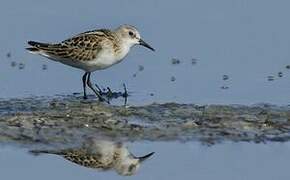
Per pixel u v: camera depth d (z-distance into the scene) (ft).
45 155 49.62
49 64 69.15
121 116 56.24
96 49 62.95
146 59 71.05
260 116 56.90
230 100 61.36
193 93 63.26
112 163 49.11
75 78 66.69
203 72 68.33
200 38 75.56
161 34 76.07
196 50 73.10
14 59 69.67
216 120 55.77
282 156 50.55
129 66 69.56
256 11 81.61
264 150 51.47
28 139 51.39
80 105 58.75
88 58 62.85
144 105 59.47
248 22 79.25
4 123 53.57
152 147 51.29
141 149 51.06
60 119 54.85
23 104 58.75
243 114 57.31
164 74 67.82
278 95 62.75
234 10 81.76
